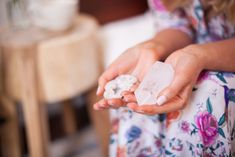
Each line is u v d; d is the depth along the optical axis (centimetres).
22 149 174
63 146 183
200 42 86
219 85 69
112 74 73
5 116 146
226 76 70
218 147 70
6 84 134
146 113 65
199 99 69
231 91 69
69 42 128
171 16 86
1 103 143
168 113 72
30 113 131
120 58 74
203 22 83
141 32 175
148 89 66
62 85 133
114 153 85
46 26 141
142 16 202
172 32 83
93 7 187
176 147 72
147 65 72
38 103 131
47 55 126
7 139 150
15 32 139
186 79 65
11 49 125
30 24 146
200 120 69
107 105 67
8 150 151
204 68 69
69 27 144
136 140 78
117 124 84
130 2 197
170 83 66
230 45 70
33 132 134
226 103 69
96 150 178
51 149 181
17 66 127
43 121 138
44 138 140
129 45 162
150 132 77
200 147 70
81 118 204
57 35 134
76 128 197
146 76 67
